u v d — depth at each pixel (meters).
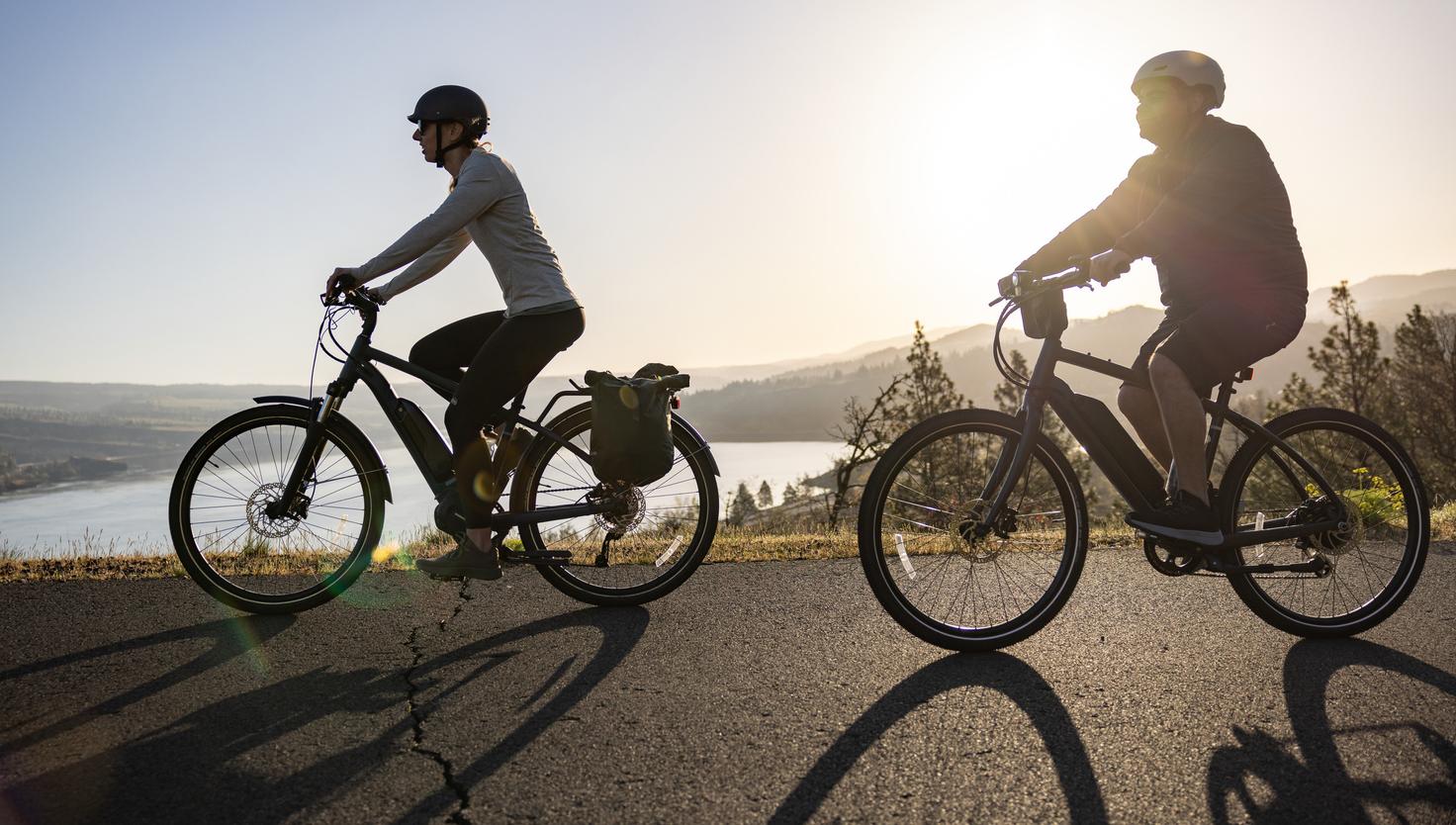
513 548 3.90
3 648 3.30
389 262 3.51
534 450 3.79
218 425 3.74
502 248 3.68
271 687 2.92
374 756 2.40
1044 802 2.14
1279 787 2.20
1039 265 3.49
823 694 2.84
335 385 3.78
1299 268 3.17
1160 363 3.23
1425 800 2.13
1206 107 3.33
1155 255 3.36
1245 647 3.28
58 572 4.43
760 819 2.06
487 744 2.47
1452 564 4.44
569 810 2.10
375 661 3.19
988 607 3.38
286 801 2.14
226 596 3.76
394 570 4.54
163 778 2.27
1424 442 25.25
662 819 2.06
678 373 3.79
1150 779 2.26
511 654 3.26
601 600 3.91
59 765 2.35
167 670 3.08
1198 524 3.21
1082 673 3.03
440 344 3.83
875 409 19.38
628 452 3.59
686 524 4.01
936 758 2.38
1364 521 3.40
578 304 3.76
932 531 3.36
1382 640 3.34
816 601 3.95
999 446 3.39
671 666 3.12
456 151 3.80
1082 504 3.39
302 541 3.81
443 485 3.76
